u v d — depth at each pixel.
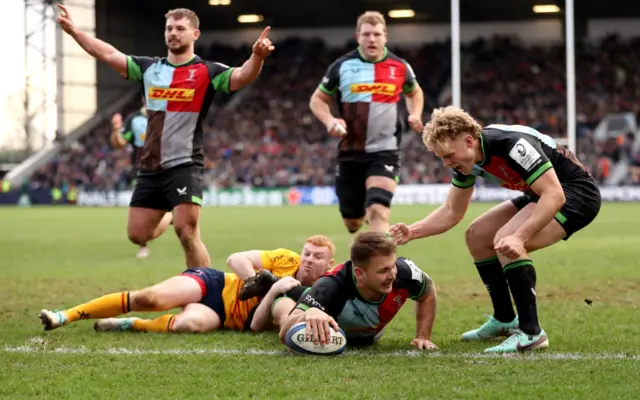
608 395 5.66
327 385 6.00
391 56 13.80
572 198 7.41
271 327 8.47
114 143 19.22
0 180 54.84
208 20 66.06
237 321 8.59
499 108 58.22
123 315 9.79
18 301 11.07
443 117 7.00
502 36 63.81
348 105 13.72
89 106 61.16
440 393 5.75
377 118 13.60
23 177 56.25
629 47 60.72
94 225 30.62
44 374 6.44
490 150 7.11
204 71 10.64
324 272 8.45
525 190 7.44
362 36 13.62
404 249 19.27
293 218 33.62
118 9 60.62
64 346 7.68
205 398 5.68
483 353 7.28
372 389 5.86
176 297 8.51
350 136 13.77
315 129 58.66
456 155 7.00
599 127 55.06
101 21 60.03
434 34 65.69
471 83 60.41
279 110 61.00
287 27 68.12
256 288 8.31
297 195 51.41
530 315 7.33
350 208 14.32
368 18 13.56
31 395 5.79
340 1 59.59
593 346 7.54
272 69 64.75
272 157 55.81
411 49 64.00
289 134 58.47
